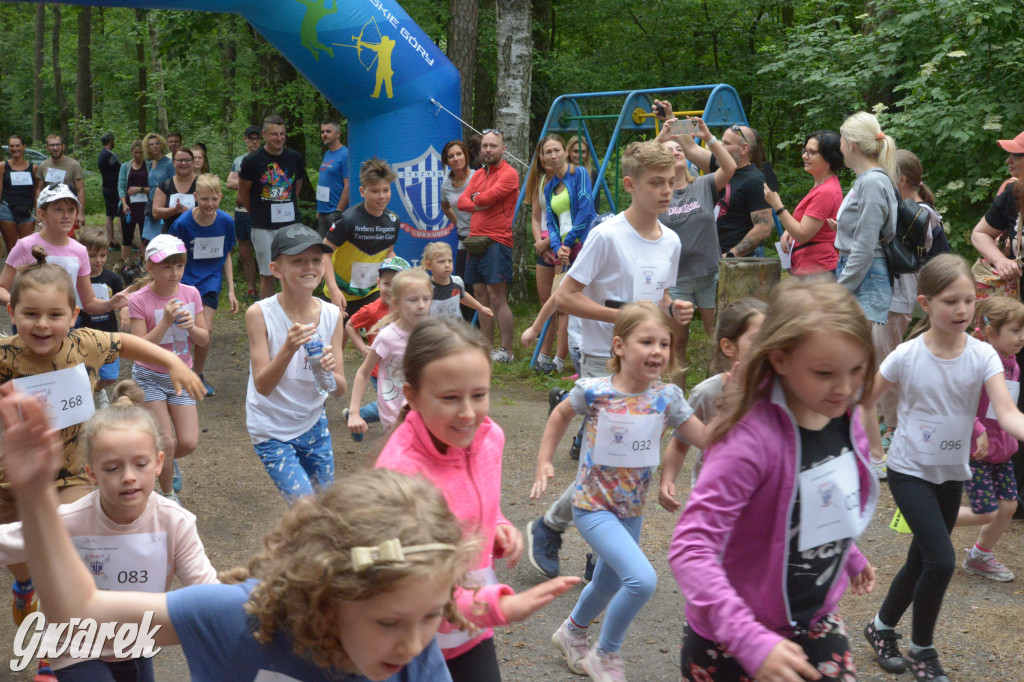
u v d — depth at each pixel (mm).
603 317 4703
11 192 14336
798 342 2092
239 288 13305
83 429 3719
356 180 10164
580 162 9758
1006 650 4059
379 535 1504
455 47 12242
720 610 2121
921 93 9250
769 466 2223
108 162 17234
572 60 15203
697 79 15820
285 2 9258
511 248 9195
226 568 4902
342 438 7188
